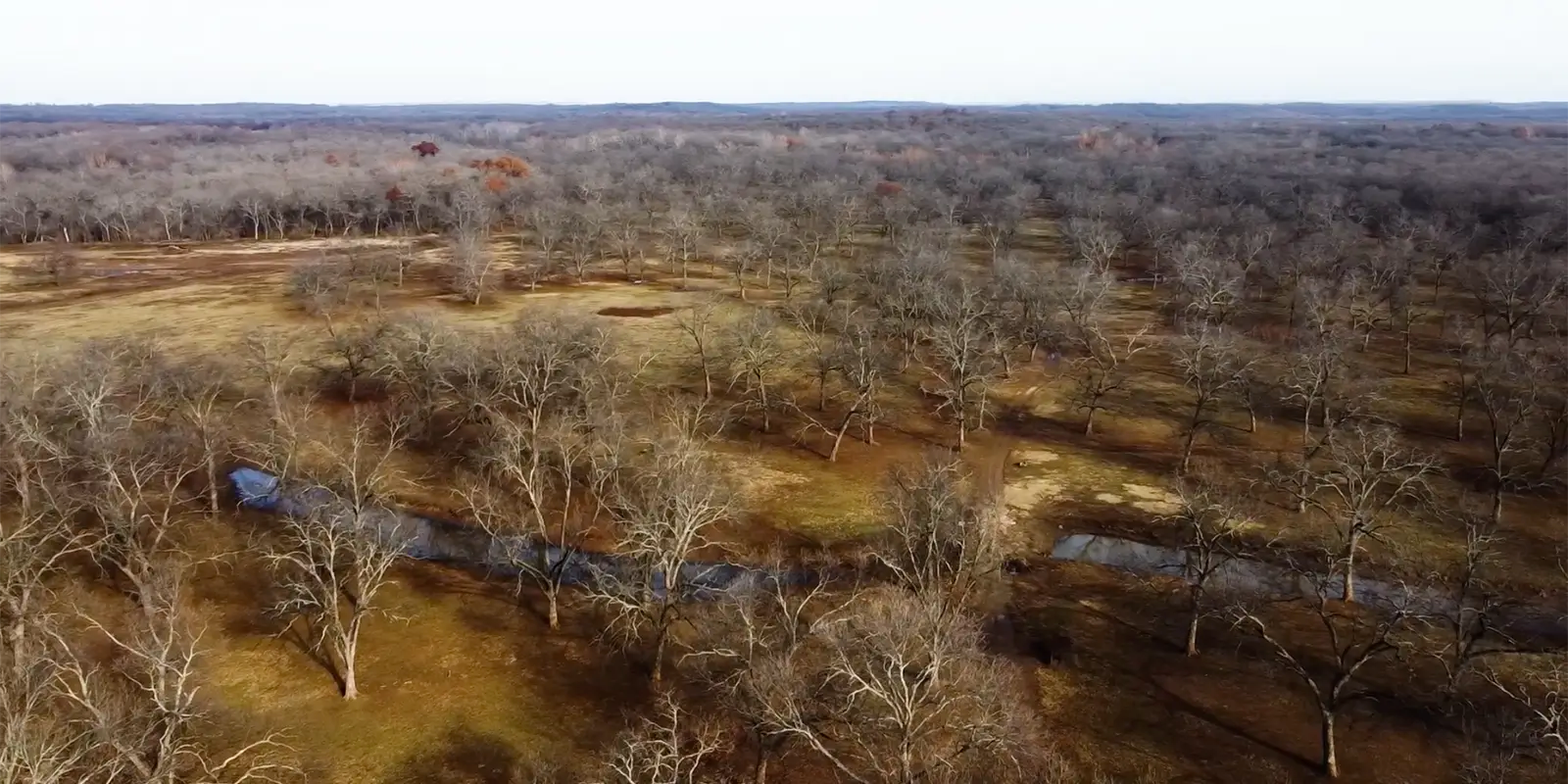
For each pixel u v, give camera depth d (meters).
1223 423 74.19
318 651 44.75
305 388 77.44
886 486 61.78
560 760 37.69
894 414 77.31
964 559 46.22
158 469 52.56
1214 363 75.12
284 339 89.88
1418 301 100.50
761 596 47.22
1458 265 105.38
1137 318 105.25
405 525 56.81
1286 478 61.09
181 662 37.09
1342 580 51.38
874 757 31.70
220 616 46.81
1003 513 60.22
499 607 49.34
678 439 55.25
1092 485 64.62
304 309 104.69
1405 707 40.91
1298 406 76.19
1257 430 72.56
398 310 103.94
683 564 53.59
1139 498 62.59
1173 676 43.53
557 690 42.44
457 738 39.12
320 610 46.81
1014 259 112.12
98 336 91.31
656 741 32.38
